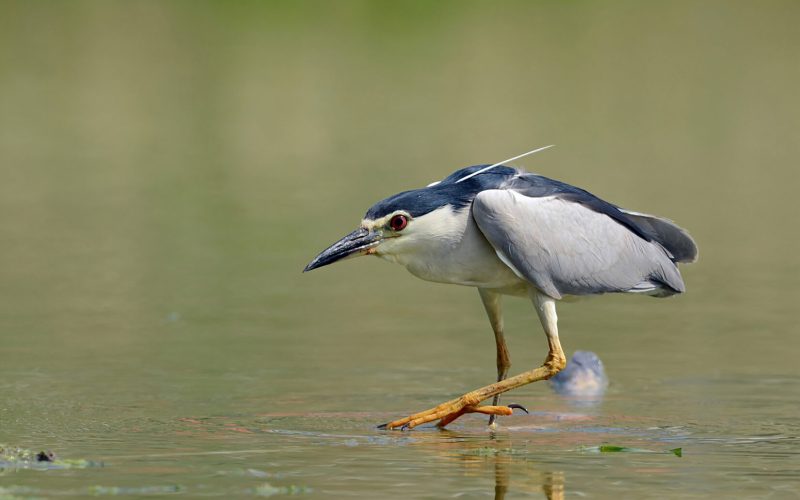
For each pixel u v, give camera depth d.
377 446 9.45
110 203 21.94
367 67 36.44
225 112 31.41
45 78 35.06
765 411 10.71
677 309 15.38
